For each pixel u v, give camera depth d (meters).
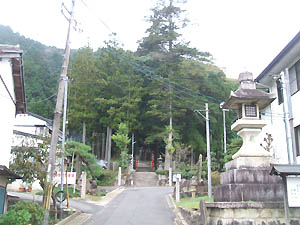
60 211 16.44
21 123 32.12
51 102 51.94
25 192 25.02
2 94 15.09
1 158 15.23
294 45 18.06
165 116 44.22
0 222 11.75
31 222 13.10
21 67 16.73
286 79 17.48
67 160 29.67
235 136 54.06
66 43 16.27
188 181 26.31
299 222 11.35
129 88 47.38
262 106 14.60
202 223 11.76
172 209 20.28
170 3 49.06
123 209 20.28
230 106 14.59
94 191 27.38
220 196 13.01
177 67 45.56
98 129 50.94
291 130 16.89
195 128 51.25
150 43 49.59
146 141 47.56
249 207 11.51
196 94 46.00
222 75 50.28
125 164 41.53
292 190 10.10
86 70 43.75
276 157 22.19
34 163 17.31
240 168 12.84
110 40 49.84
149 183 42.12
